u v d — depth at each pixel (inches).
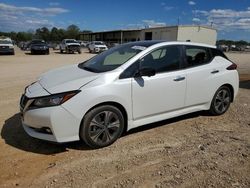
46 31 4402.1
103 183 138.9
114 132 182.5
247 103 293.4
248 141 192.1
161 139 192.9
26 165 156.3
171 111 210.4
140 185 137.5
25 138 191.3
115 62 195.9
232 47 2635.3
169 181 141.1
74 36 4475.9
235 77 249.8
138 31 2591.0
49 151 173.3
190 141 190.2
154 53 198.7
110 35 3275.1
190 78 214.4
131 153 171.2
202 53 230.5
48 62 800.9
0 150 173.5
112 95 175.2
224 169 153.2
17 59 908.6
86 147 179.3
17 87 367.9
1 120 226.1
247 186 137.6
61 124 163.3
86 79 174.9
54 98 163.3
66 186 136.2
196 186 137.3
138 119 193.6
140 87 187.3
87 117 169.8
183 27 1893.5
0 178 143.3
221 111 247.1
